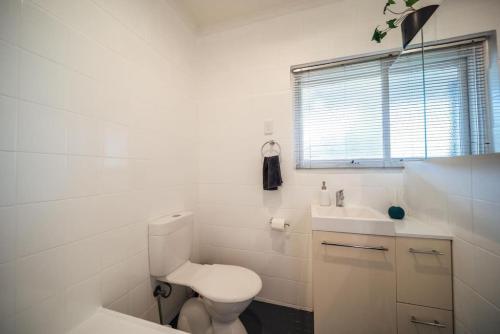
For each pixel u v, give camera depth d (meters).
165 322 1.35
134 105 1.14
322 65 1.52
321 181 1.50
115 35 1.03
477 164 0.80
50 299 0.74
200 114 1.79
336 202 1.45
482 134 0.80
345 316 1.11
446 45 1.16
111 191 0.99
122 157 1.06
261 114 1.63
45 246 0.73
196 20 1.67
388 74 1.41
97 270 0.91
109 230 0.98
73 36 0.83
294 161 1.57
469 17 1.04
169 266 1.23
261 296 1.62
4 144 0.63
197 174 1.77
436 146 1.12
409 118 1.36
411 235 1.01
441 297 0.98
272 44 1.60
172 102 1.47
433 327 0.99
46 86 0.74
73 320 0.81
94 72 0.92
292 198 1.56
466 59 1.02
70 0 0.82
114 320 0.85
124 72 1.08
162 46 1.37
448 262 0.97
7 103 0.64
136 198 1.14
